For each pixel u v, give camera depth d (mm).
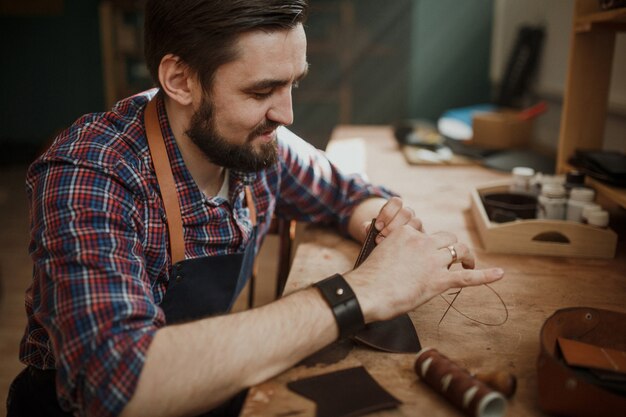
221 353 766
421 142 2385
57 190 883
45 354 1060
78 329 769
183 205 1063
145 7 972
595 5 1634
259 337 791
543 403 728
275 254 3535
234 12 875
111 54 5539
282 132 1374
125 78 5773
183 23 905
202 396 754
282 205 1453
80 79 6016
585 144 1737
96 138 969
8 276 3100
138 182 973
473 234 1427
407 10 5059
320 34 5379
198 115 966
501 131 2328
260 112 957
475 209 1498
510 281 1150
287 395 761
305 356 821
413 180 1939
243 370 769
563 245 1287
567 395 699
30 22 5863
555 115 2738
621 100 1975
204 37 896
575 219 1331
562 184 1461
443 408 735
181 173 1045
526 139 2398
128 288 819
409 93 4785
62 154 922
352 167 2084
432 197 1743
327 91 5547
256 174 1244
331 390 767
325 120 5926
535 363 850
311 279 1153
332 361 851
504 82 3291
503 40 3912
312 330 820
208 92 939
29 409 1084
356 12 5242
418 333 937
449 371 747
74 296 790
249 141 986
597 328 845
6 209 4320
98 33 5883
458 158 2201
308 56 5520
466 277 909
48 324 803
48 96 6055
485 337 927
